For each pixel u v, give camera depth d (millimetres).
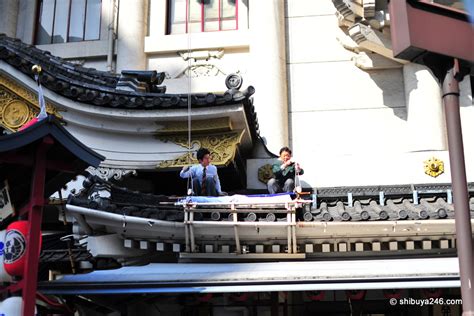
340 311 14211
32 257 8352
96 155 8617
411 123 16359
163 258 11953
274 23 17609
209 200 11359
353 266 11008
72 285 10648
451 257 11641
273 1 17766
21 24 19312
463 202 6516
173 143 14211
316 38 17750
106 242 11297
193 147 14141
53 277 12336
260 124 16828
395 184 14734
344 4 15891
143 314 11984
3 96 14203
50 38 19172
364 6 15398
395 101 16953
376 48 16469
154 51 18234
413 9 6711
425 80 16281
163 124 14078
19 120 14109
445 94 6832
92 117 14000
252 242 11703
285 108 17078
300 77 17469
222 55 18047
